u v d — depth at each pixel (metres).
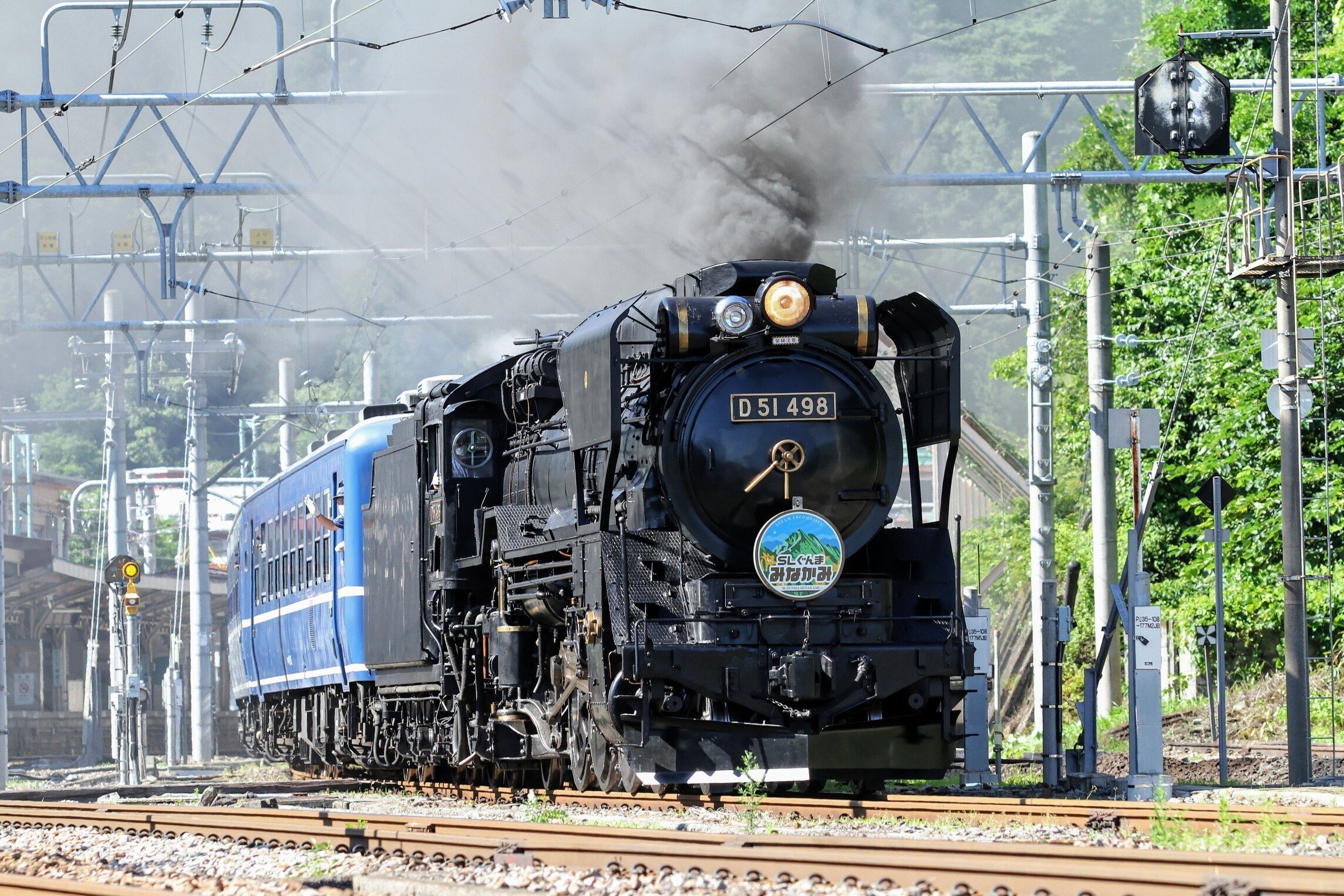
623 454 48.84
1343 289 98.19
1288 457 60.31
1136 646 51.50
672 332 46.16
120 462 142.75
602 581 45.41
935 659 45.19
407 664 64.50
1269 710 97.44
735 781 44.28
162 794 72.75
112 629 102.44
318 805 57.06
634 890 28.88
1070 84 78.81
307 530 83.88
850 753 44.78
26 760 176.00
